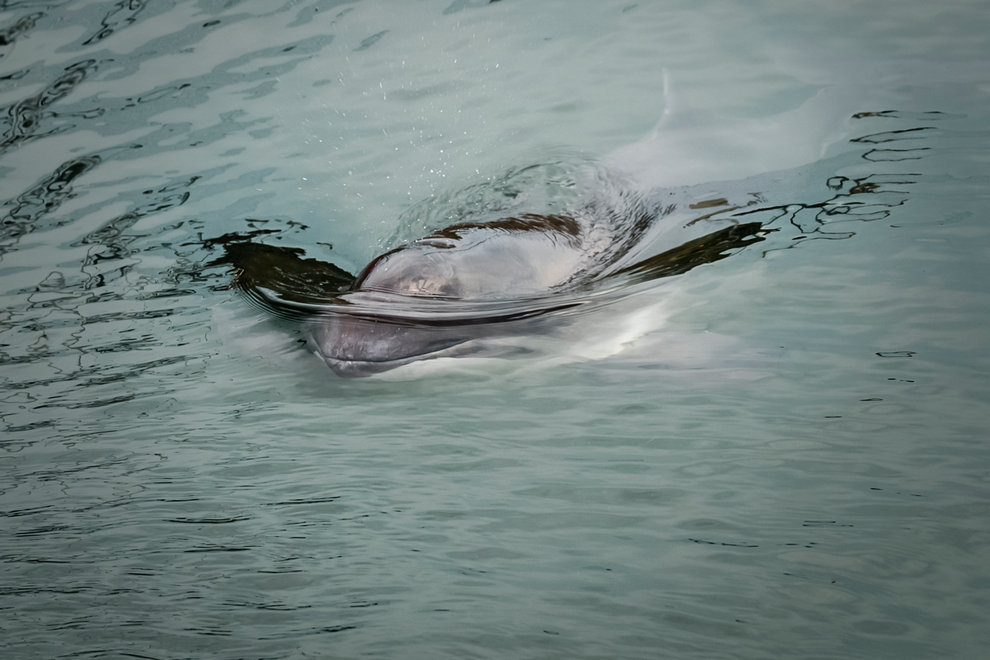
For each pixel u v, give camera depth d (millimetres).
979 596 10328
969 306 15844
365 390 15836
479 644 10375
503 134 24891
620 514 12320
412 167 23828
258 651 10586
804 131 23172
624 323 16641
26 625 11281
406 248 17719
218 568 12031
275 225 21703
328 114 26234
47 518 13273
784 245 18531
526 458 13688
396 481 13430
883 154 21531
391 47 29031
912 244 17891
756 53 27250
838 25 28250
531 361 15977
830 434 13391
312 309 17062
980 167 20375
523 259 17891
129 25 30891
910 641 9836
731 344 15758
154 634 10984
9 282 20094
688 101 25281
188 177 24016
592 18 29969
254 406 15555
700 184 21500
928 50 26344
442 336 16094
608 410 14641
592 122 25016
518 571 11484
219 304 18766
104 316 18641
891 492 12133
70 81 28344
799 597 10617
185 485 13734
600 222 20469
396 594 11281
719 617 10453
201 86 27875
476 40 29156
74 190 23703
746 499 12352
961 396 13773
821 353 15250
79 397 16141
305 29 30188
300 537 12469
